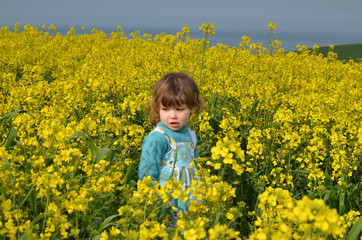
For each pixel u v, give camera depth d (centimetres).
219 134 461
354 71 1130
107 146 358
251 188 374
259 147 391
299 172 400
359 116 602
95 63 906
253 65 1050
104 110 410
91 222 229
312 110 608
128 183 288
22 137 326
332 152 429
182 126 289
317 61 1463
